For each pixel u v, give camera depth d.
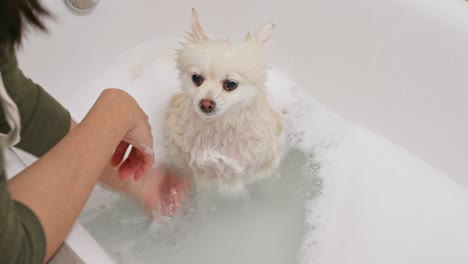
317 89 1.37
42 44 1.16
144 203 1.08
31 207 0.55
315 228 1.22
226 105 0.88
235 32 1.40
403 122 1.27
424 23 1.11
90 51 1.28
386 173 1.29
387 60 1.21
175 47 1.39
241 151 1.03
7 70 0.68
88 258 0.71
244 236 1.20
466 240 1.21
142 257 1.12
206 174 1.10
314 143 1.33
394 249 1.20
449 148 1.23
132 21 1.32
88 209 1.15
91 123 0.67
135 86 1.34
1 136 0.59
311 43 1.32
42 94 0.80
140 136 0.79
